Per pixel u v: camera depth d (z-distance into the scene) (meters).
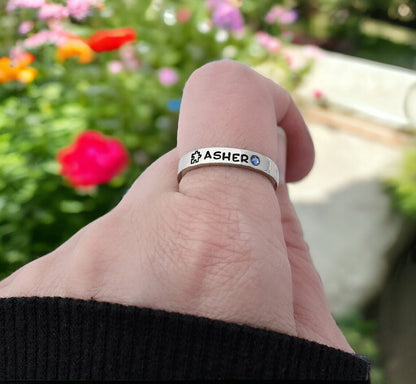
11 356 0.08
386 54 1.21
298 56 0.76
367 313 0.38
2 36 0.43
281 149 0.11
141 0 0.55
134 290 0.08
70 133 0.37
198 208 0.08
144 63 0.50
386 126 0.71
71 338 0.07
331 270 0.43
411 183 0.54
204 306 0.07
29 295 0.08
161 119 0.42
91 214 0.35
